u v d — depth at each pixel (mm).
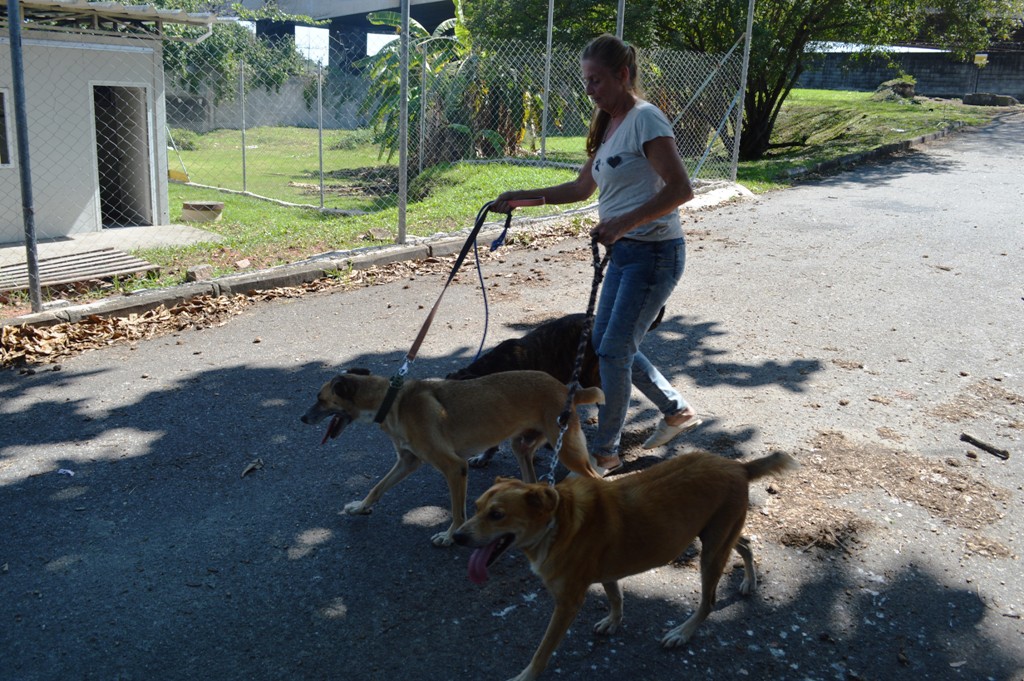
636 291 4359
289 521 4328
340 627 3529
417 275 8906
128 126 13445
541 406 4254
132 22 12977
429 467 4996
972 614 3631
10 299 8133
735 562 3996
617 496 3252
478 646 3424
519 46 18250
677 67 15961
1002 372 6344
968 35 20938
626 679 3244
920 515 4383
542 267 9273
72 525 4246
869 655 3389
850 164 17344
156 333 7117
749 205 12812
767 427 5395
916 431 5352
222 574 3869
